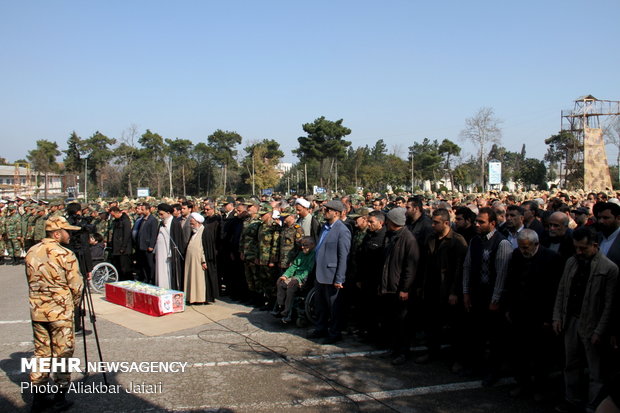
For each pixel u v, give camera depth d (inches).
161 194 2596.0
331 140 2669.8
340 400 186.4
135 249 419.5
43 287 175.0
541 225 269.3
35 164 2888.8
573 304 172.4
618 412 83.2
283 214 311.1
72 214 398.9
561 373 215.0
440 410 178.2
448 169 3070.9
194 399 187.3
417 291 234.8
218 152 3120.1
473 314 210.5
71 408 180.1
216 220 390.3
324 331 268.8
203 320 306.7
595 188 1380.4
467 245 221.6
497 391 196.5
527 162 2620.6
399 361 226.4
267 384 202.2
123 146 2637.8
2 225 598.9
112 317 315.3
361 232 277.3
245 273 345.4
